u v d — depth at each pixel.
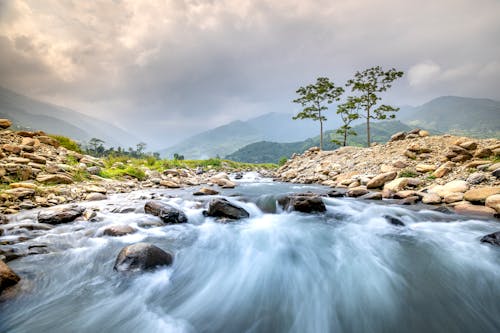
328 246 5.73
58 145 18.58
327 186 15.88
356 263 4.93
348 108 34.75
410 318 3.49
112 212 8.24
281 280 4.50
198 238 6.27
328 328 3.37
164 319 3.49
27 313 3.43
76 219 7.26
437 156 13.70
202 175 28.33
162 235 6.42
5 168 10.66
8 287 3.77
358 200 10.03
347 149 25.38
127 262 4.46
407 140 18.91
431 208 8.20
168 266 4.74
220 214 7.98
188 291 4.15
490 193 7.69
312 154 31.69
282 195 10.03
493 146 11.21
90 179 14.37
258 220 7.80
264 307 3.80
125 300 3.82
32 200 9.01
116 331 3.22
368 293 4.05
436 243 5.59
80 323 3.32
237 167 46.00
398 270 4.61
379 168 14.95
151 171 21.25
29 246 5.33
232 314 3.64
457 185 9.09
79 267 4.66
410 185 10.95
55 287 4.02
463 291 4.00
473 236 5.81
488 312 3.60
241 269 4.87
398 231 6.43
